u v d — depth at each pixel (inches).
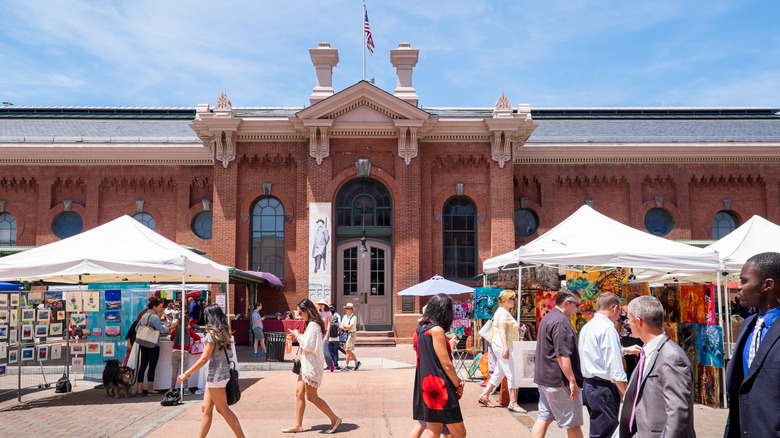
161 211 1040.2
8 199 1032.8
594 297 489.1
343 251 970.1
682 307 472.4
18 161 1028.5
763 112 1285.7
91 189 1035.3
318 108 946.1
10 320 484.7
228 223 956.6
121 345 514.3
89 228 1024.9
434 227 979.3
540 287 543.8
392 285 961.5
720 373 429.1
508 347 418.3
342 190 982.4
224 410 309.4
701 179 1062.4
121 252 489.7
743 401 156.9
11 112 1253.7
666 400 167.6
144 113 1262.3
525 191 1061.8
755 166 1063.0
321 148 956.6
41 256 489.7
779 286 160.9
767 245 487.8
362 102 956.6
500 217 964.6
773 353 151.9
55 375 630.5
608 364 254.7
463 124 972.6
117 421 394.3
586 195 1063.0
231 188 964.6
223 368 310.2
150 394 498.9
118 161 1040.2
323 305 656.4
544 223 1048.2
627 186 1063.0
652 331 181.0
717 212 1075.3
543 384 273.0
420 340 261.3
